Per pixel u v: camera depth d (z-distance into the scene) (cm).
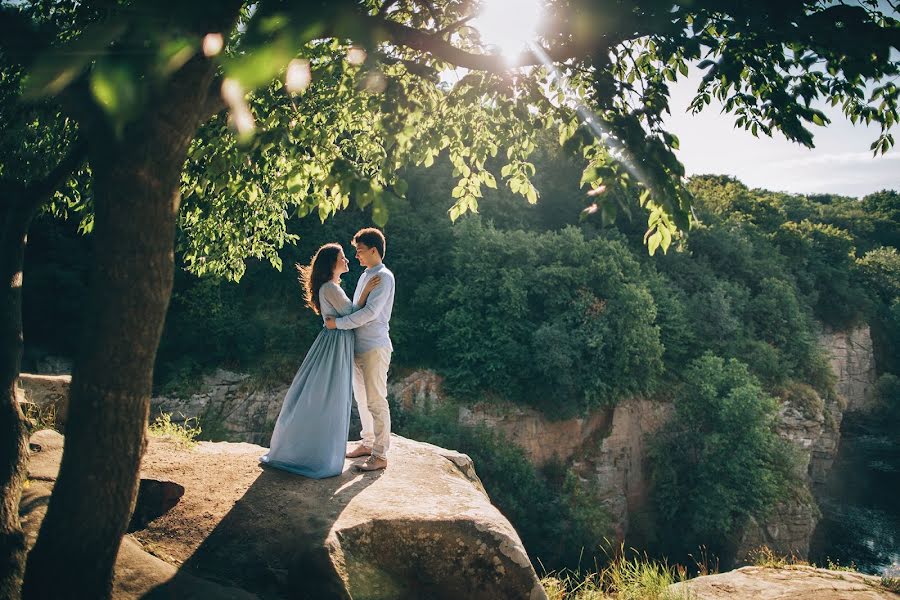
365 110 498
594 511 2247
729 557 2439
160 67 110
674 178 303
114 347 238
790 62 358
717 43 302
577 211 3419
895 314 4862
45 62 78
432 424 2317
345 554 351
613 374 2497
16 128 462
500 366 2450
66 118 491
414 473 478
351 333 476
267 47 90
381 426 479
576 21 246
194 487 430
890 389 4450
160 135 222
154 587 303
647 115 308
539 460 2492
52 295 2439
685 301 3088
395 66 457
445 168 3216
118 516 255
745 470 2388
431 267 2856
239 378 2453
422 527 375
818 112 350
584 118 311
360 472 471
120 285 234
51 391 576
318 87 480
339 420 465
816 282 4391
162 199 234
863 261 5366
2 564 288
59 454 455
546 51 311
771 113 384
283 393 2439
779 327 3219
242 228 628
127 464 251
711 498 2392
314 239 2848
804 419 2817
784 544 2436
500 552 375
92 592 256
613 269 2642
